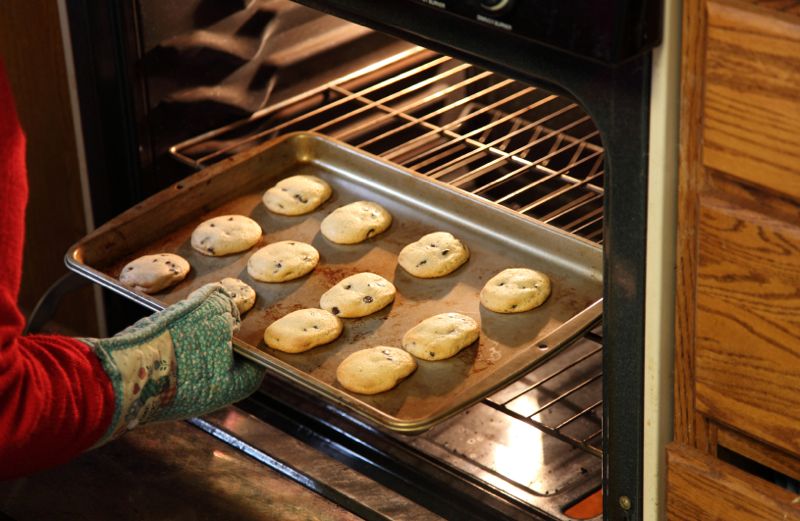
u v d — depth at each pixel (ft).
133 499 6.15
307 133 7.04
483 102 7.68
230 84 6.97
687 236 4.16
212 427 6.55
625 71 4.00
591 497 5.82
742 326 4.10
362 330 5.82
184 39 6.61
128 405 4.82
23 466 4.59
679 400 4.50
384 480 6.07
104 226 6.35
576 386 6.66
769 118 3.71
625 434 4.70
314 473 6.16
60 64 6.73
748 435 4.35
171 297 6.06
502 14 4.03
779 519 4.29
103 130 6.68
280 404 6.64
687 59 3.87
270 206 6.71
